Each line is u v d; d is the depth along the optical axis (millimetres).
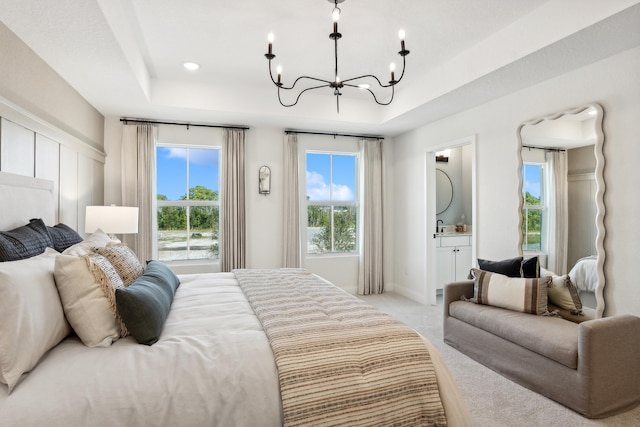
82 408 1089
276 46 2992
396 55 3154
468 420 1451
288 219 4711
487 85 3084
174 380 1210
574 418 2010
